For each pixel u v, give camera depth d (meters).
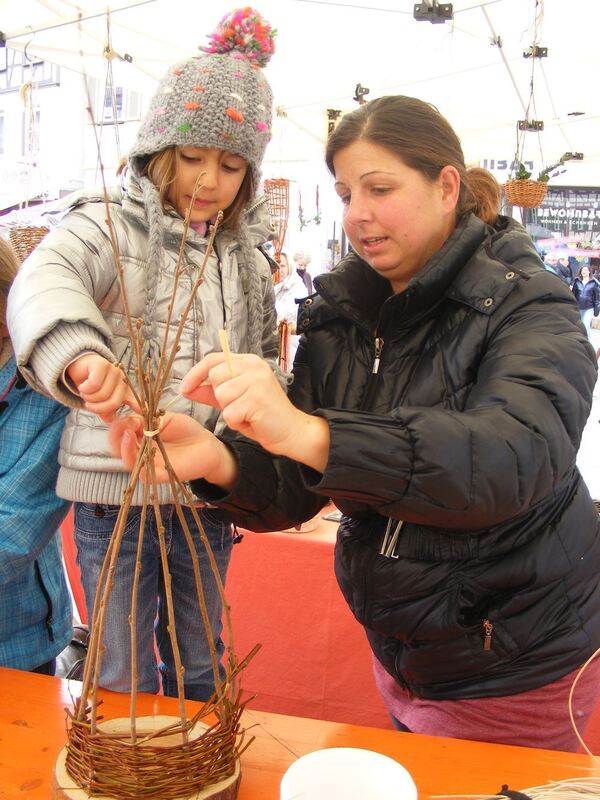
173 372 1.21
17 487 1.22
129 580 1.23
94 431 1.18
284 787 0.70
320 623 1.88
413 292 1.04
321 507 1.20
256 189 1.33
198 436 0.97
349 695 1.87
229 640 0.82
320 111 3.57
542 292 1.00
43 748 0.91
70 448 1.20
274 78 3.32
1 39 2.69
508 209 4.09
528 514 1.03
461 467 0.81
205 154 1.18
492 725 1.09
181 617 1.34
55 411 1.26
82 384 0.81
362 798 0.71
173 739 0.81
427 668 1.10
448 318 1.06
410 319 1.08
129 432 0.84
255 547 1.92
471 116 3.80
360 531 1.14
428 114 1.05
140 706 1.04
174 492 0.75
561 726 1.10
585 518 1.09
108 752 0.72
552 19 2.90
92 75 2.98
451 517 0.84
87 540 1.25
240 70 1.19
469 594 1.04
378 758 0.73
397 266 1.08
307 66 3.24
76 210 1.20
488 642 1.05
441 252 1.03
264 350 1.49
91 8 2.54
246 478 1.06
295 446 0.81
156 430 0.74
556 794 0.76
